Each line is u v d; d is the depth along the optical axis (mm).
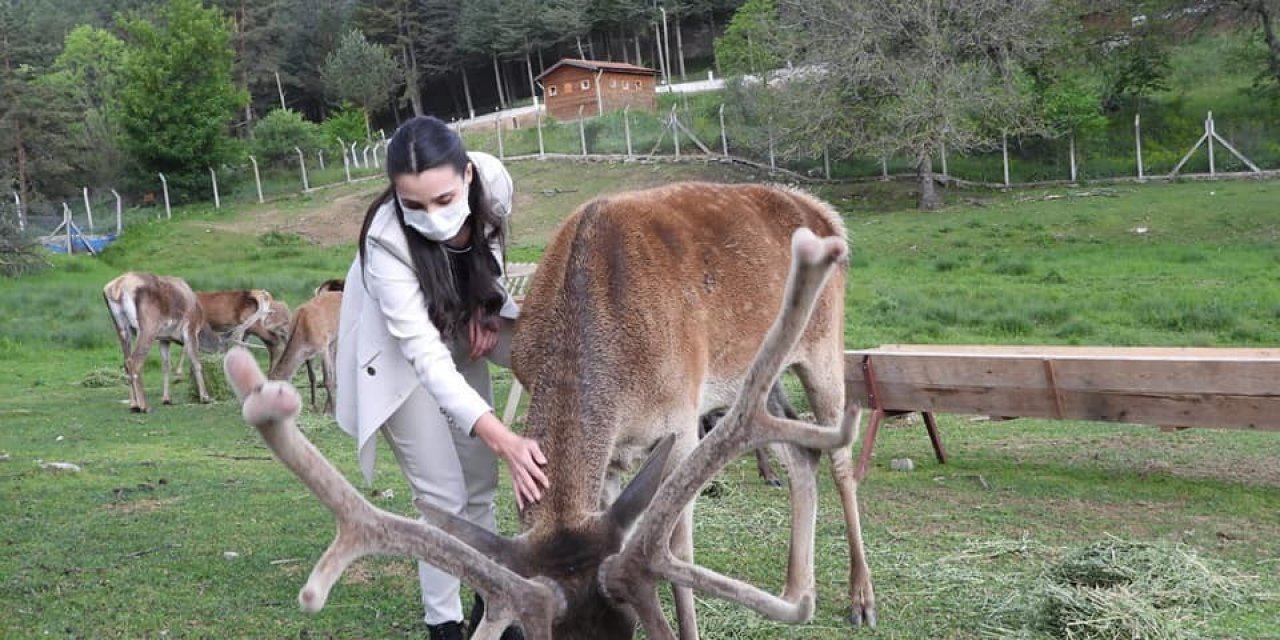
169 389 12492
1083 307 14750
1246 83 35344
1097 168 29938
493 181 3975
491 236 3922
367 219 3721
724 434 2768
